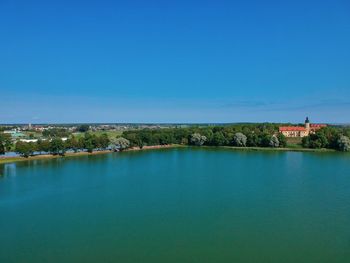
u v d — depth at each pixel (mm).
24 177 144875
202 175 146000
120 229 79688
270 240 72375
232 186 122625
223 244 70625
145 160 199000
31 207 98312
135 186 124625
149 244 71125
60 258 65625
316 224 81438
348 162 183500
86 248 69688
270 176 142000
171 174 149250
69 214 91188
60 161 195875
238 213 90312
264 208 94562
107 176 145875
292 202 100125
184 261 63750
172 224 82500
